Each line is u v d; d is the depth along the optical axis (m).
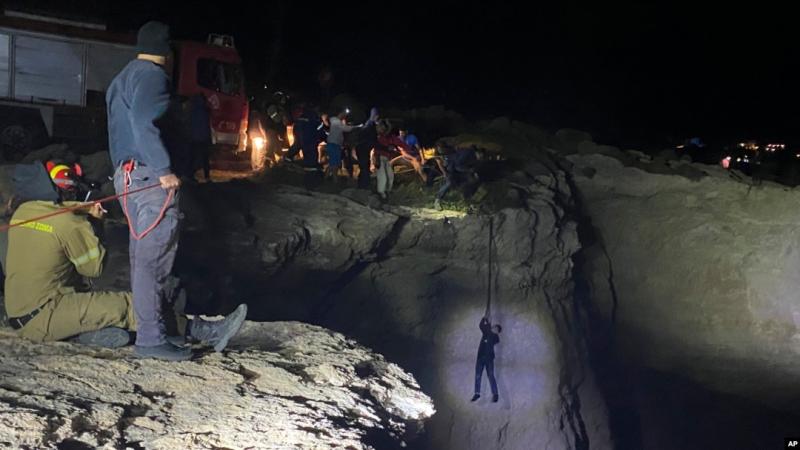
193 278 15.66
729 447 25.47
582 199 27.05
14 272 5.65
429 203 20.86
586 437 22.11
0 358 5.30
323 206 18.58
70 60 21.23
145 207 5.21
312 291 18.23
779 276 26.58
